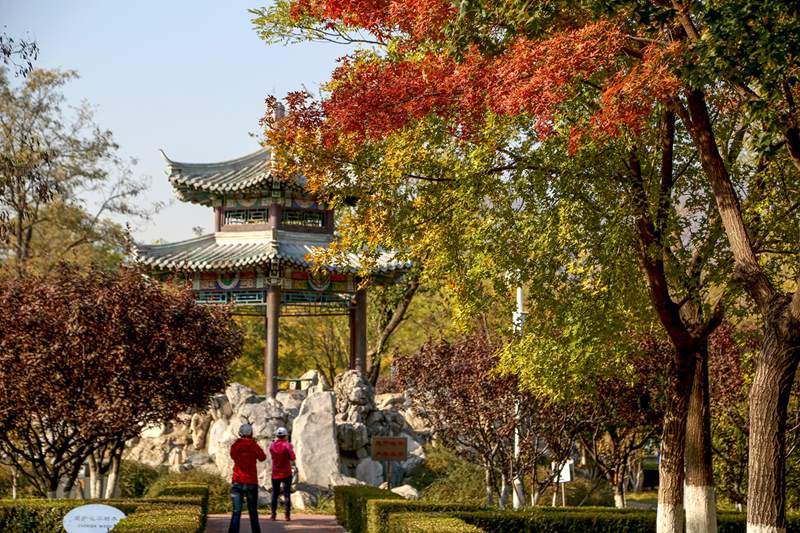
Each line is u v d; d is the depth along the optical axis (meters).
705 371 17.50
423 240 17.70
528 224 16.16
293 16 16.02
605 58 12.87
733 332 24.48
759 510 12.71
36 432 22.88
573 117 14.77
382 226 17.41
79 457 21.44
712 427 25.16
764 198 16.36
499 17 13.38
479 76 13.78
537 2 13.07
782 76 12.45
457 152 17.14
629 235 15.71
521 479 24.73
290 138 16.78
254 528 19.30
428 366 24.44
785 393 12.80
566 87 13.47
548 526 20.44
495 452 24.17
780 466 12.73
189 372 21.03
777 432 12.76
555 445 24.52
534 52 12.88
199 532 17.67
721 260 16.73
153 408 20.98
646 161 16.28
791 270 17.95
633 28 14.52
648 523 20.66
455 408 24.03
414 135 16.64
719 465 24.89
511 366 18.84
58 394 20.05
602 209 15.64
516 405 23.86
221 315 23.17
